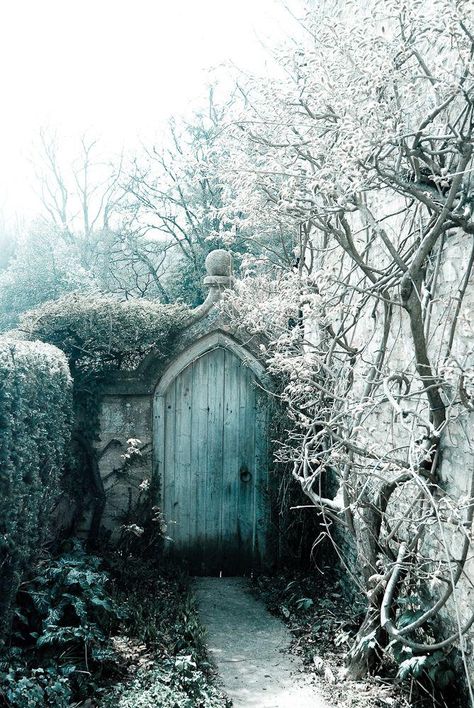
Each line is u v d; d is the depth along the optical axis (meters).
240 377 7.00
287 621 5.60
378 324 5.20
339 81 3.42
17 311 15.01
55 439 4.76
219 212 5.24
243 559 7.04
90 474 6.53
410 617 4.01
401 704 3.84
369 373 4.55
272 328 6.04
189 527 6.97
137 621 4.89
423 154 3.31
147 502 6.70
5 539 3.59
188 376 6.94
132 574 6.01
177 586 6.14
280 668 4.61
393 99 3.54
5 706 3.38
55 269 15.58
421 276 3.77
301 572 6.69
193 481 6.97
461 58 2.96
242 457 7.05
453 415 3.70
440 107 3.10
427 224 3.85
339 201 3.18
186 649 4.55
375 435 5.07
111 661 4.22
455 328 3.79
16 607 4.27
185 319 6.77
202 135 15.25
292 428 6.73
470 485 3.51
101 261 18.62
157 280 17.27
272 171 3.75
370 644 4.16
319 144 3.37
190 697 3.92
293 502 6.83
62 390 5.00
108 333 6.40
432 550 4.08
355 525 4.73
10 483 3.59
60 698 3.58
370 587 4.34
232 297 6.30
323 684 4.30
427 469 3.99
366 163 3.18
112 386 6.61
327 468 6.77
